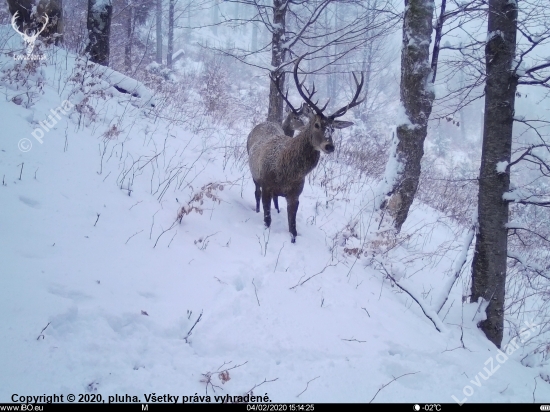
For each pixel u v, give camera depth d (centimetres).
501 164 554
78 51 1023
